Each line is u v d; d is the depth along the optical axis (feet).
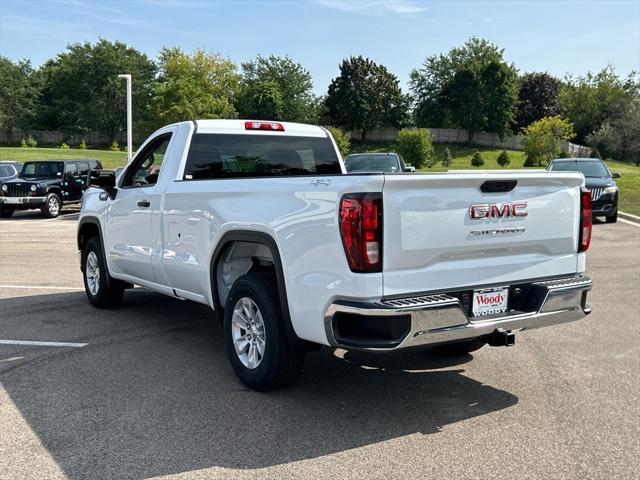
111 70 324.39
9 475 10.75
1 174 69.97
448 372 16.60
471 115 303.07
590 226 14.99
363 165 51.16
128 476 10.76
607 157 245.04
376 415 13.56
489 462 11.41
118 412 13.53
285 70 334.24
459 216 12.70
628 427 13.05
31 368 16.49
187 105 224.53
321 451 11.78
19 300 25.05
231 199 15.16
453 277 12.79
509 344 13.33
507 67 303.68
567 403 14.40
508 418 13.50
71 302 24.76
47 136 323.37
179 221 17.33
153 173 19.62
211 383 15.46
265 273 14.78
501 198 13.28
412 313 11.80
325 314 12.35
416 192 12.18
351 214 11.84
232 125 19.03
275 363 14.07
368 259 11.78
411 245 12.16
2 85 310.04
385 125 324.19
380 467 11.18
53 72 332.19
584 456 11.69
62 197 67.97
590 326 21.43
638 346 19.06
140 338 19.51
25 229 54.08
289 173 20.11
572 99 324.80
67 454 11.56
